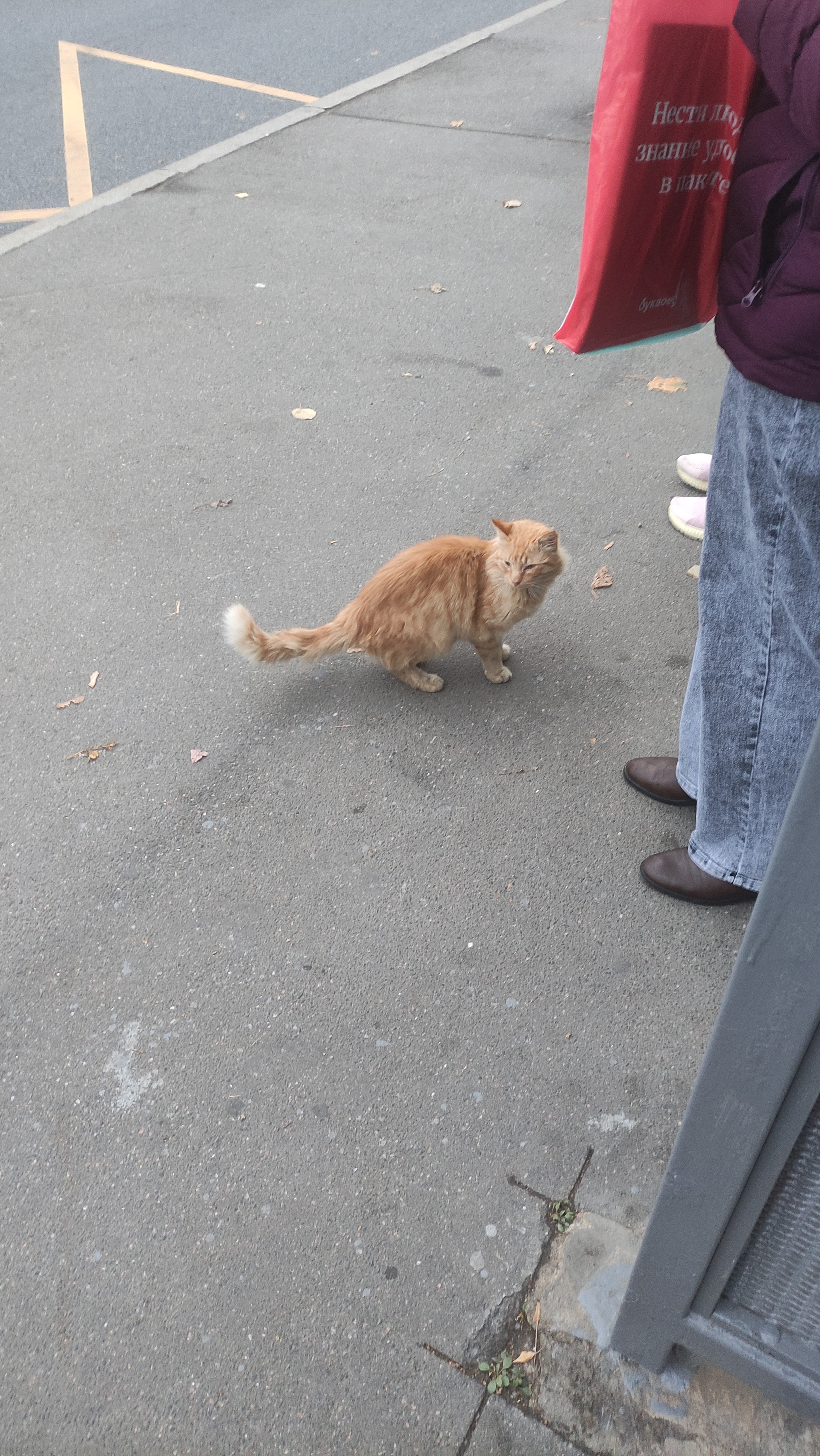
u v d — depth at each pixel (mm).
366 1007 1712
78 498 2646
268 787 2012
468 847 1918
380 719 2131
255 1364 1403
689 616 2332
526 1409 1370
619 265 1501
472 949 1779
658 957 1768
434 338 3252
